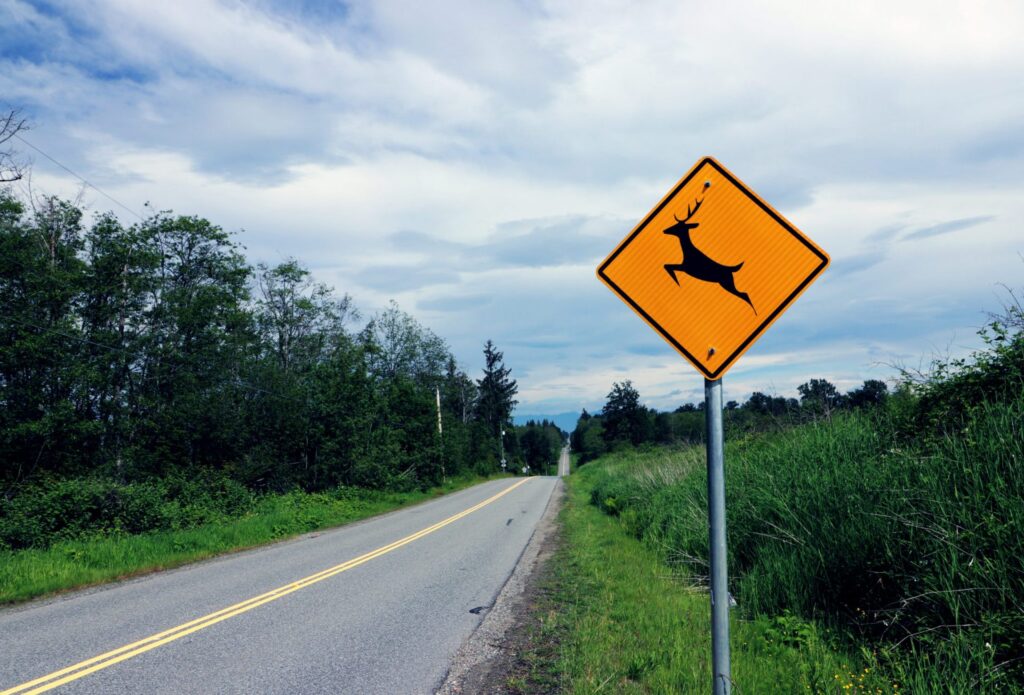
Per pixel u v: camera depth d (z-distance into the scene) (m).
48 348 23.00
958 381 5.46
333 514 20.31
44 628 6.39
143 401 26.78
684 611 6.04
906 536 4.66
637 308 2.73
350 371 29.53
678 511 10.02
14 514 11.79
